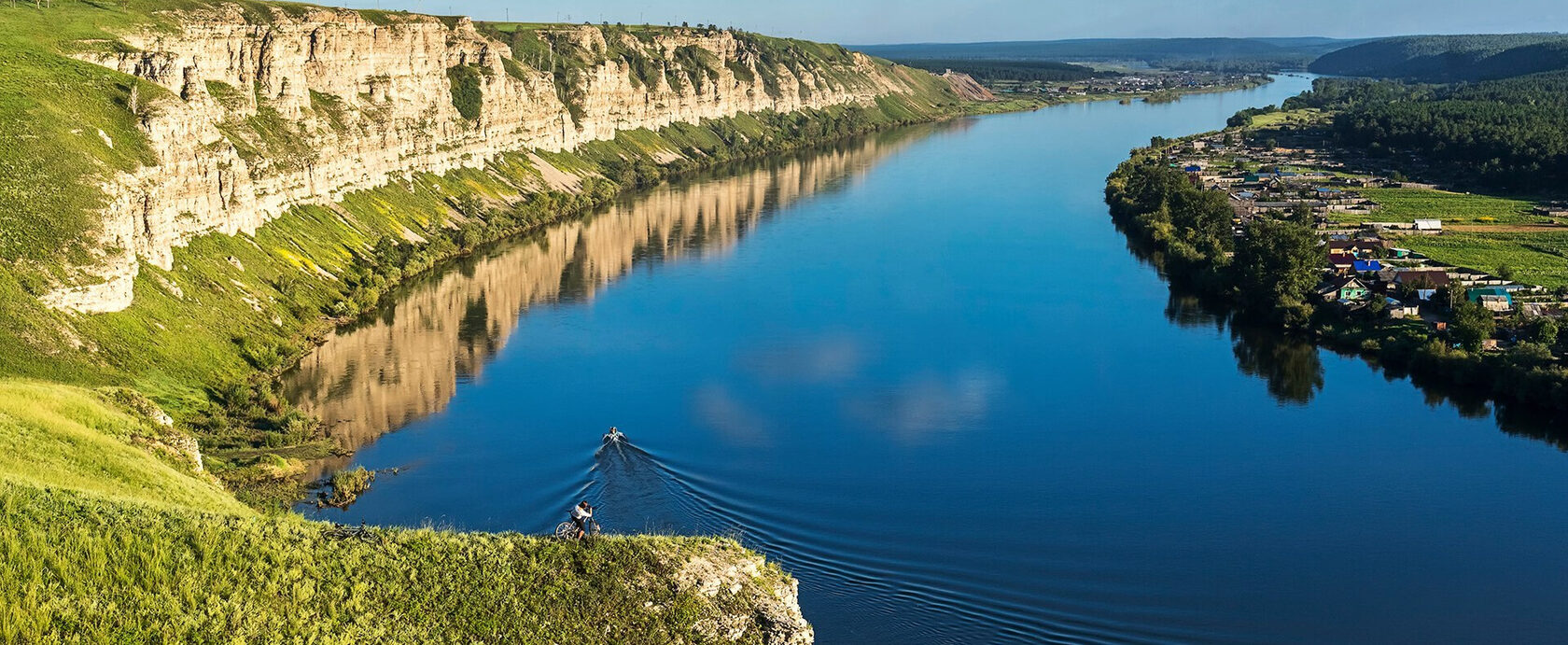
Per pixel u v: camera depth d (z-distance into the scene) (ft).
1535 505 305.12
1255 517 295.07
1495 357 400.67
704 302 521.24
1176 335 465.88
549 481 302.66
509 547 189.47
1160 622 239.71
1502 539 284.61
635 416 360.89
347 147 622.54
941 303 515.50
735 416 362.12
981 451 336.70
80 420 261.65
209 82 571.69
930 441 344.28
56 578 160.86
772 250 641.40
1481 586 260.42
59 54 490.49
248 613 162.20
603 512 280.72
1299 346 451.94
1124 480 317.63
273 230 517.55
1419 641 236.43
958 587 249.75
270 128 574.56
